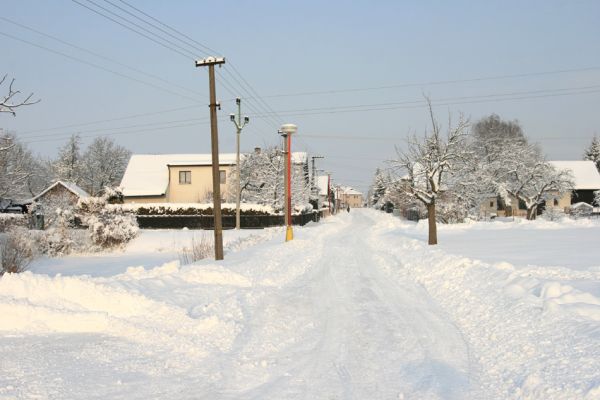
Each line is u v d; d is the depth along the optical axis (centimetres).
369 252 2181
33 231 2931
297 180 5700
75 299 864
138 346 706
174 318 831
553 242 2127
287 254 1977
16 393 506
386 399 516
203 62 1867
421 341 742
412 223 4650
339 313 940
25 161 7288
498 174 5181
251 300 1034
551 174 4875
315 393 534
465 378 580
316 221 6359
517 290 911
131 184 5909
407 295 1131
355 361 649
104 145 8038
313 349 704
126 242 3166
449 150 2223
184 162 5884
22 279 871
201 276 1251
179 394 528
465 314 893
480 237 2564
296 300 1070
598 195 6500
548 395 484
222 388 549
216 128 1870
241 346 712
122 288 930
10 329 772
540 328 686
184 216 4806
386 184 2462
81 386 539
